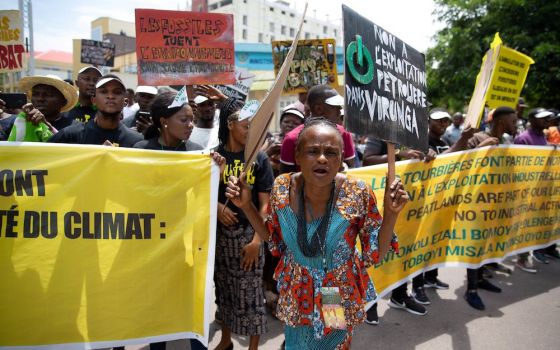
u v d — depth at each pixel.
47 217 2.31
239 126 2.80
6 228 2.27
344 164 3.46
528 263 5.20
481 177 4.04
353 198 1.89
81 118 3.86
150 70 3.16
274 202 1.98
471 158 3.97
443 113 4.52
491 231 4.17
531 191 4.55
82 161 2.36
